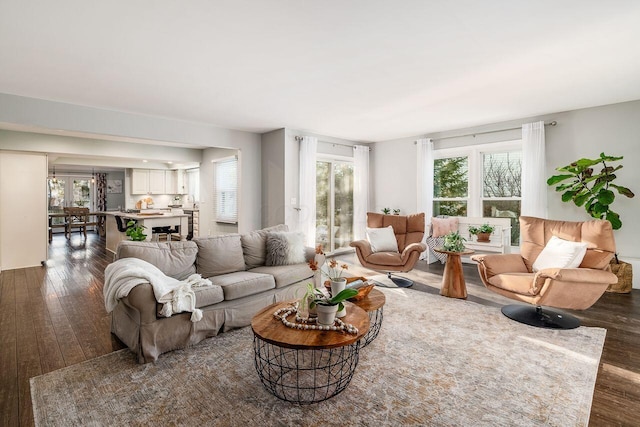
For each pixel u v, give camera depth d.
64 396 1.93
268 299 3.18
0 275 4.89
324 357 2.40
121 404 1.86
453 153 5.77
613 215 3.95
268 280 3.16
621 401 1.89
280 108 4.31
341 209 6.75
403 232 4.78
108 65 2.91
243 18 2.17
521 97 3.91
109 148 6.41
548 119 4.68
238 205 5.80
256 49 2.62
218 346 2.57
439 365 2.27
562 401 1.87
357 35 2.40
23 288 4.18
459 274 3.78
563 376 2.13
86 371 2.21
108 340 2.69
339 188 6.69
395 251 4.58
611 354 2.44
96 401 1.88
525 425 1.68
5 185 5.32
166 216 6.52
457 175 5.78
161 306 2.38
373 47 2.60
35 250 5.55
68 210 8.35
